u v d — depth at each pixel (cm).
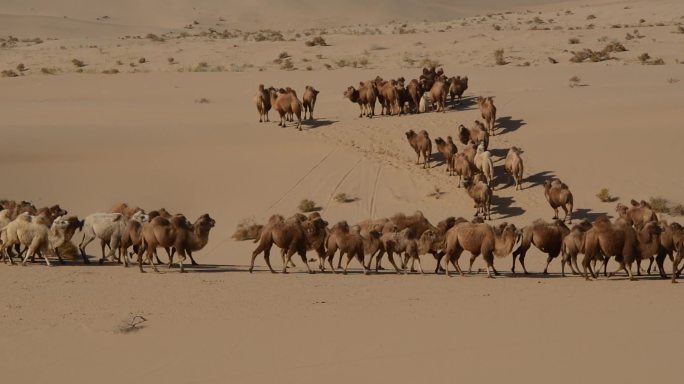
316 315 6556
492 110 15812
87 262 9375
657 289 7550
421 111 17425
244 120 17175
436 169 14825
